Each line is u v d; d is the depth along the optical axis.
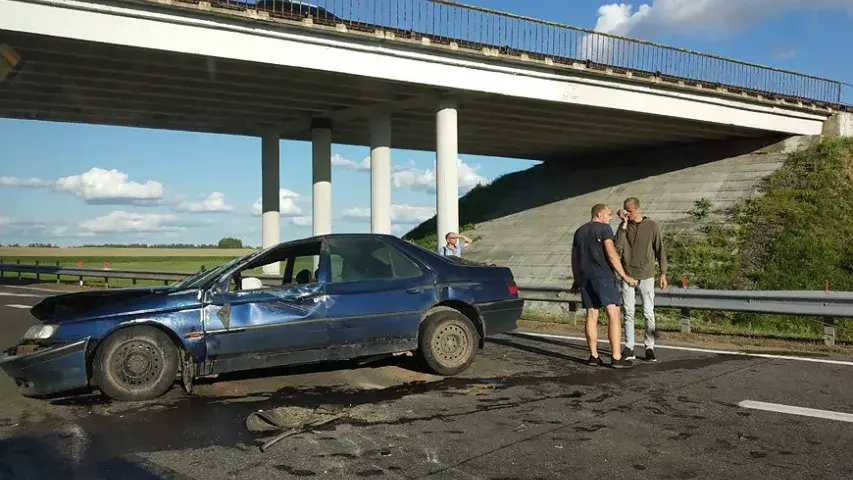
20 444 4.98
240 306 6.47
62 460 4.62
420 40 17.09
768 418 5.49
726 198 23.08
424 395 6.33
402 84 17.72
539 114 22.08
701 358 8.23
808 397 6.18
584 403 5.99
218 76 17.00
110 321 6.13
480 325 7.48
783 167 23.56
